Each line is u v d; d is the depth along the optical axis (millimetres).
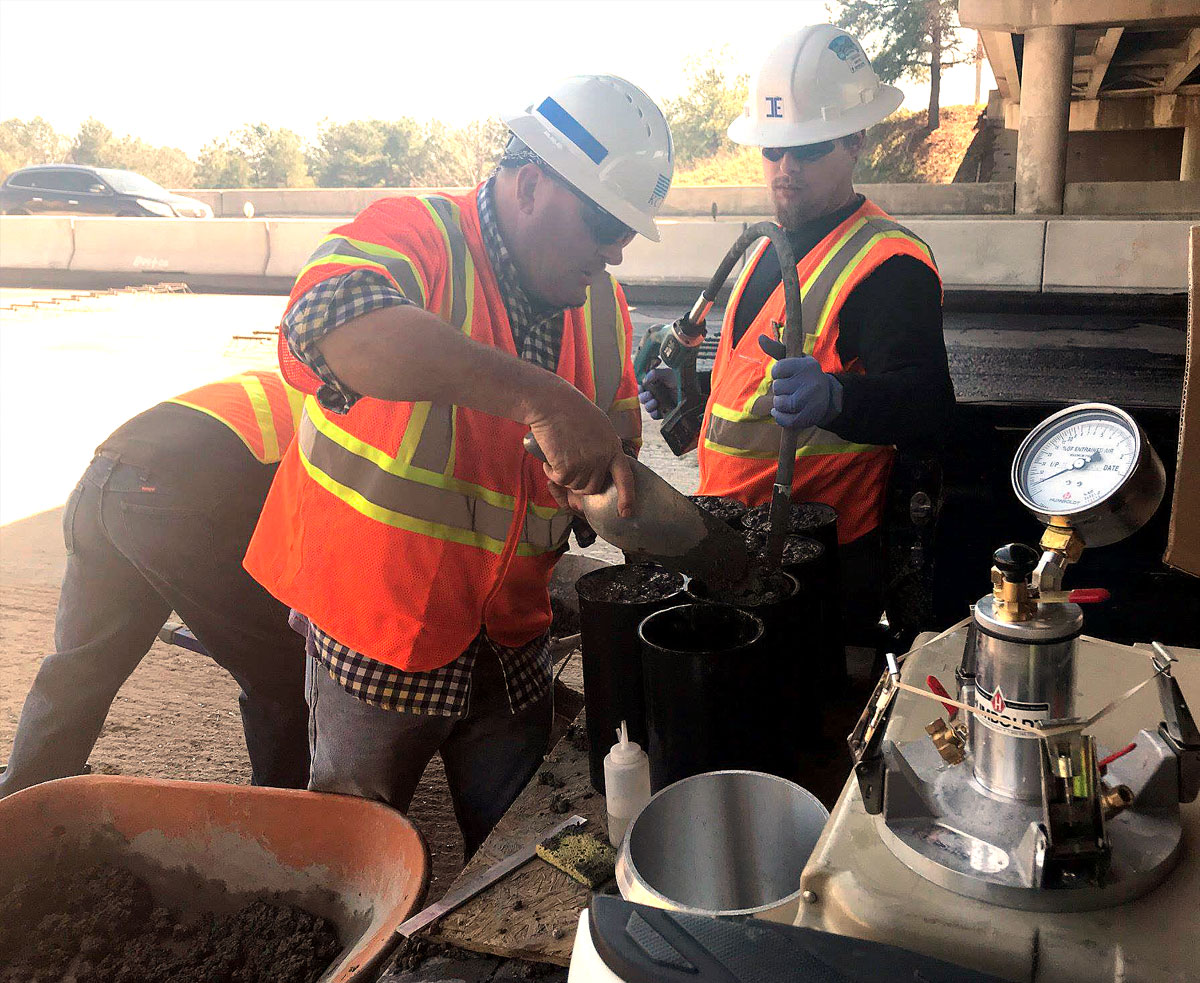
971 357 7379
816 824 1114
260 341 9734
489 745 1973
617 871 1041
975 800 860
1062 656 821
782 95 2088
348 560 1597
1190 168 30109
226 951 1693
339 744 1744
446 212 1547
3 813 1785
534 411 1245
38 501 5336
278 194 23703
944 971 727
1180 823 847
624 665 1474
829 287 2061
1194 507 1127
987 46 18969
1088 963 735
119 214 19750
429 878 1490
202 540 2199
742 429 2154
